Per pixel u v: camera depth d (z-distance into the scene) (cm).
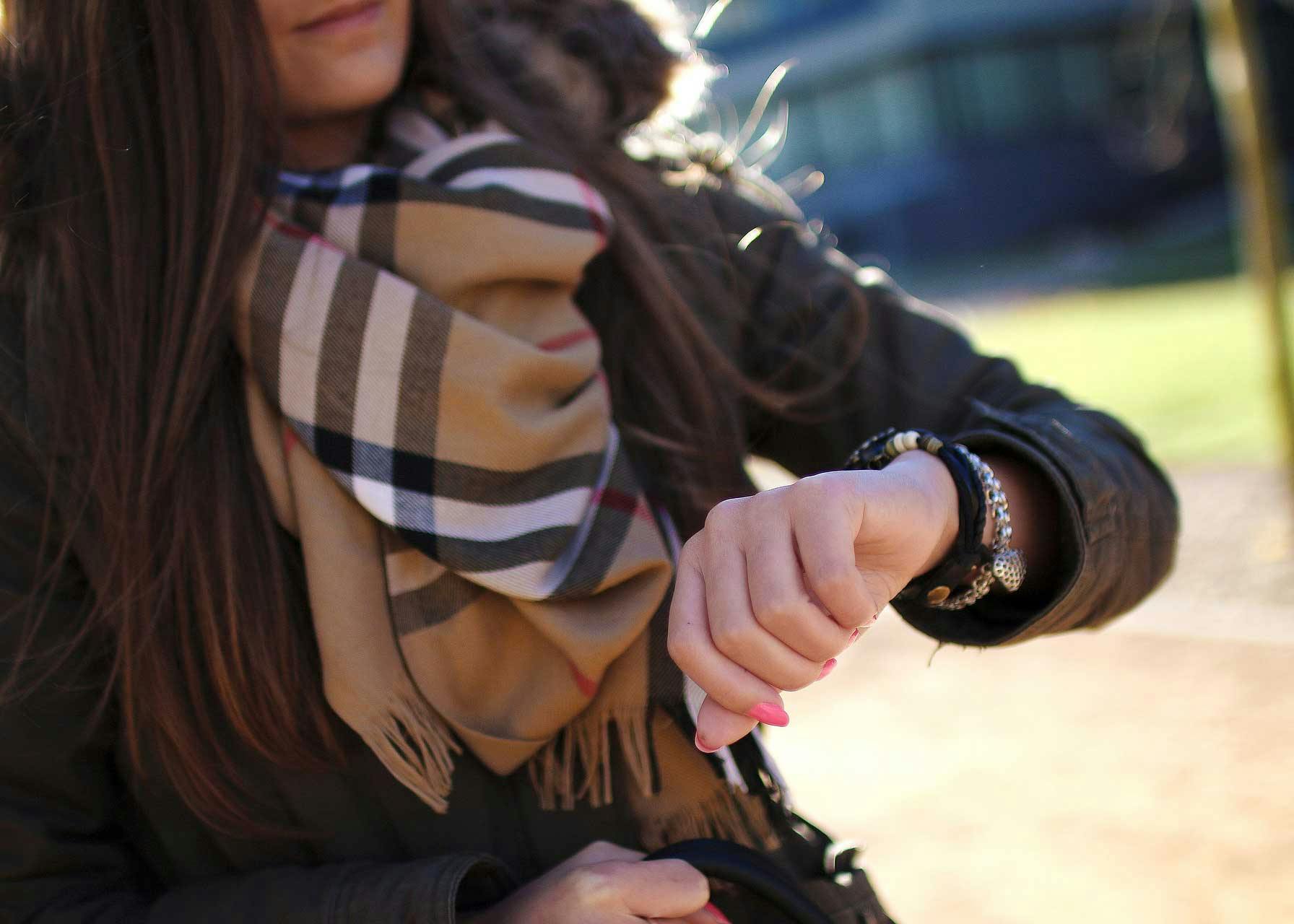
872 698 397
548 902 93
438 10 124
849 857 117
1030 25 2314
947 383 123
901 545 86
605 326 121
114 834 105
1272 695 350
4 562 99
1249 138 486
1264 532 485
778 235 131
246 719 100
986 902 266
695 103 144
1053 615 99
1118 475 103
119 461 100
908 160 2392
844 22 2461
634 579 104
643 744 103
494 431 102
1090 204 2325
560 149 124
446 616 101
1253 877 262
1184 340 970
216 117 103
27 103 107
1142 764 322
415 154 119
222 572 100
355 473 101
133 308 102
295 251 105
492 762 102
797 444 131
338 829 104
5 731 97
